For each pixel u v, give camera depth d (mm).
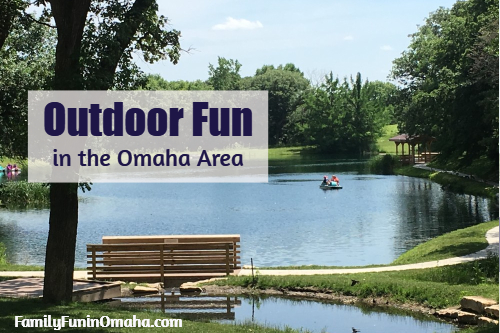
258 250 28406
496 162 56312
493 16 47594
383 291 16906
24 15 16094
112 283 17516
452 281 17594
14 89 22391
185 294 18125
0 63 23281
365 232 33812
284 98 161250
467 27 62438
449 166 72812
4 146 22203
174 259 20500
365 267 21016
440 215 40000
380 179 73000
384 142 153875
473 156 61438
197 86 146750
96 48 13453
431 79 76562
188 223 39531
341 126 139750
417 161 90250
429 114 67625
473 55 50875
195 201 53531
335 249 28344
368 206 46750
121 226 38562
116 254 20516
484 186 51812
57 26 13492
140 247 20344
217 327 12984
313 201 51469
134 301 17250
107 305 15359
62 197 14289
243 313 15758
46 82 13312
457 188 56312
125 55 14016
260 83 163750
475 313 14398
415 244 29281
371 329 14070
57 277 14383
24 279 18469
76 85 12938
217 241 21031
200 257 20609
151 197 57531
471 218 37938
